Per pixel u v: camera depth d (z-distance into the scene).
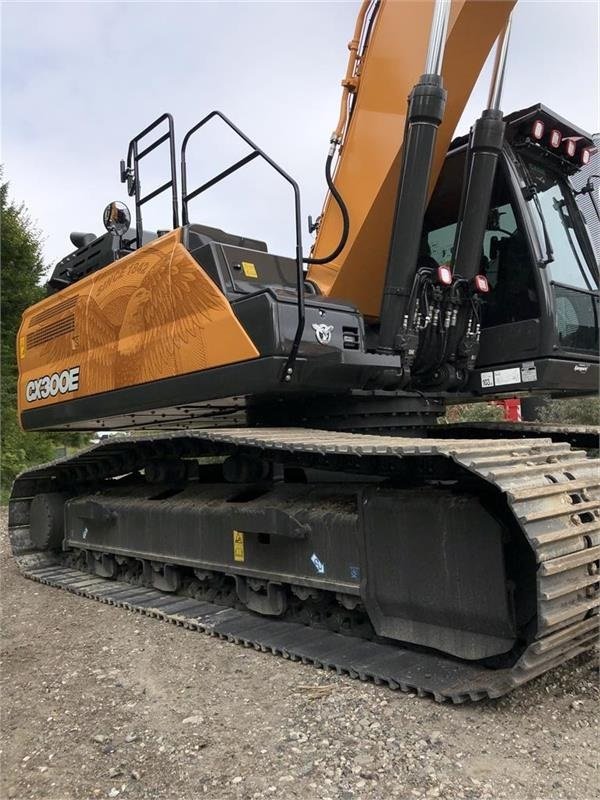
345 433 4.10
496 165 4.30
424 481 3.56
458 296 4.31
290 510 4.09
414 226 4.08
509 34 4.27
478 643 3.20
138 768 2.69
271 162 3.89
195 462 5.68
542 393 4.84
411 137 3.97
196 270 4.34
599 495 3.15
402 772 2.51
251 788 2.47
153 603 4.98
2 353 18.73
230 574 4.47
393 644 3.71
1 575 6.64
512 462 2.99
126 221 5.80
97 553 6.02
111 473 6.22
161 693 3.40
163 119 4.80
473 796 2.34
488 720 2.86
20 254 20.56
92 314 5.50
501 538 3.04
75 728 3.09
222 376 4.13
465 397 4.83
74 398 5.77
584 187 4.92
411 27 4.25
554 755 2.58
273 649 3.78
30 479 6.95
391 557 3.48
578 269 4.71
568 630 2.83
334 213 4.60
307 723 2.94
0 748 2.95
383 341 4.21
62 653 4.13
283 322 3.83
